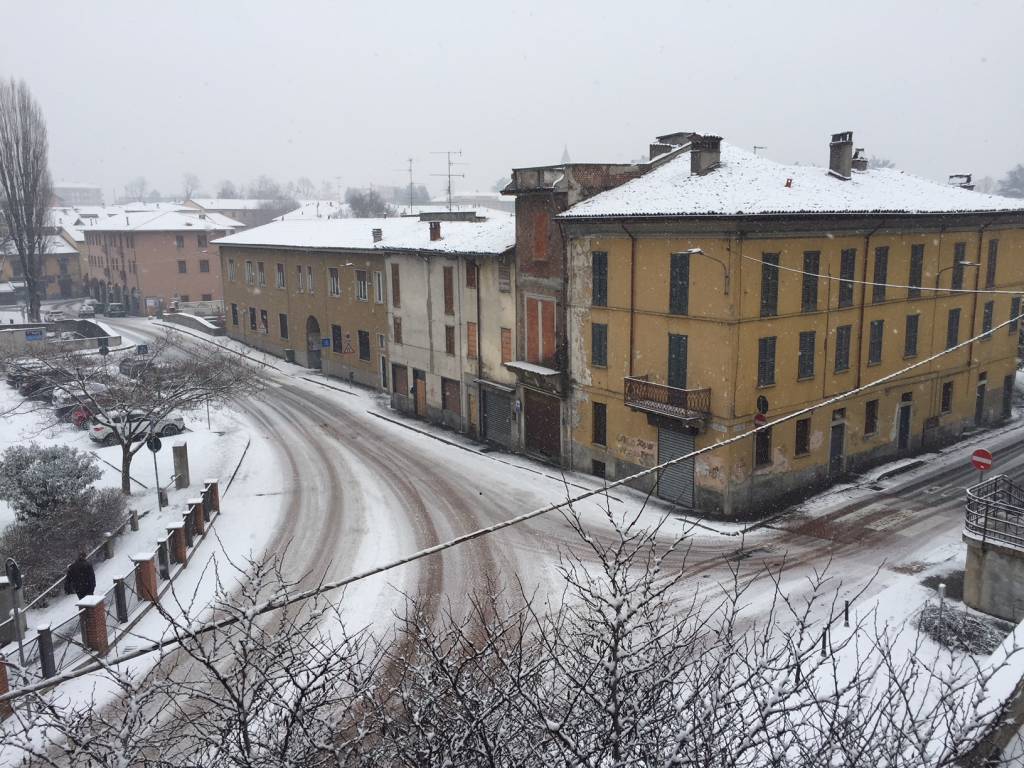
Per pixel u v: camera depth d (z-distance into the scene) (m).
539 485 27.73
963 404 32.78
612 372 27.00
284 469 30.11
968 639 15.05
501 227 34.66
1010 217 32.34
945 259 30.09
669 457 25.38
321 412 39.72
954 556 20.50
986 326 33.12
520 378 30.52
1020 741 8.79
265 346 56.94
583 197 28.05
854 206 24.92
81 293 95.75
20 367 39.88
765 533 22.61
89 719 6.28
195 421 37.31
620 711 5.63
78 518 22.30
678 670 6.23
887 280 27.73
